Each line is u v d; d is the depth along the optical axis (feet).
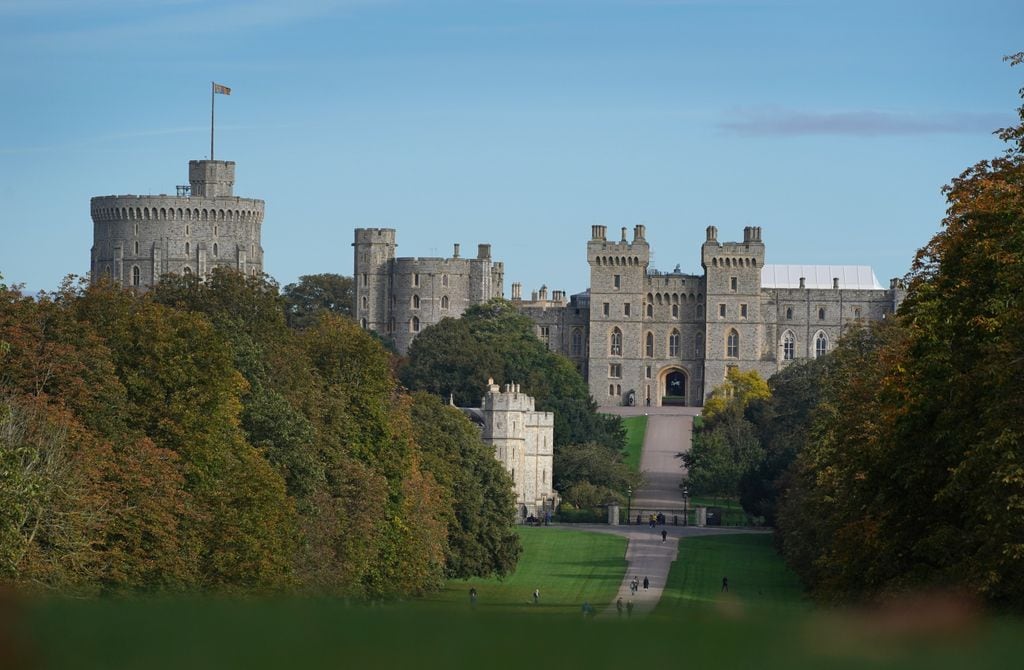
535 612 163.43
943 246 415.03
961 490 337.72
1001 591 310.86
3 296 513.45
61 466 417.08
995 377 335.67
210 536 494.18
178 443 521.24
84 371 497.05
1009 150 405.39
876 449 414.62
